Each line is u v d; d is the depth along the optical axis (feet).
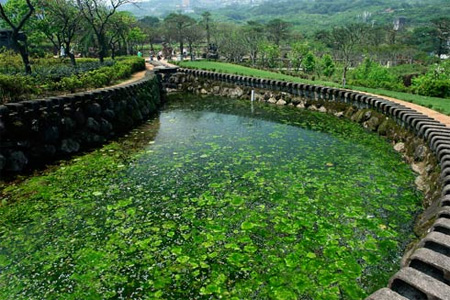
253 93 66.39
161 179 27.40
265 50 149.18
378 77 96.37
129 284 15.97
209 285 15.84
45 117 30.86
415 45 217.15
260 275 16.53
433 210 20.02
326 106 55.21
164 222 21.13
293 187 26.02
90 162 30.73
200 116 51.98
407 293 12.51
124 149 34.68
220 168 29.73
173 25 183.32
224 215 21.94
